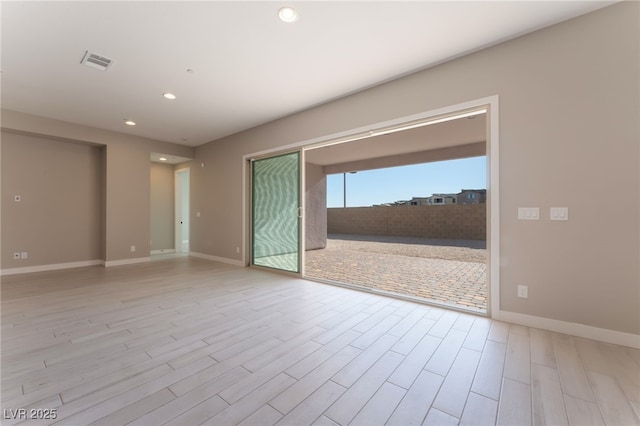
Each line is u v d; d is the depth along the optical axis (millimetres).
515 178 2562
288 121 4523
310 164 8258
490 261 2699
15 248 4625
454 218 10781
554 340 2236
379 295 3477
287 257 4609
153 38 2523
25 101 3922
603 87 2205
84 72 3123
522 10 2207
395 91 3309
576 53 2299
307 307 3031
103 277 4398
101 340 2238
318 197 8453
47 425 1343
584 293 2287
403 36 2525
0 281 4129
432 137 5641
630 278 2125
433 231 11234
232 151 5582
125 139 5535
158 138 5883
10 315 2764
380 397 1564
